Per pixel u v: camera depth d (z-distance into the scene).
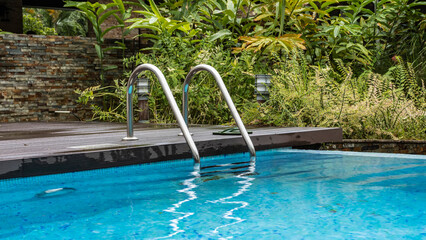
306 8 8.19
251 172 3.13
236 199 2.33
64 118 8.80
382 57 8.17
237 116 3.35
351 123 5.48
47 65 8.67
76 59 8.88
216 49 7.66
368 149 4.95
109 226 1.87
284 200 2.30
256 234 1.73
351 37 8.12
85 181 2.86
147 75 7.43
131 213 2.08
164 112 7.51
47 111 8.70
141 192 2.53
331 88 5.96
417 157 3.69
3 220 1.99
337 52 7.65
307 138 4.44
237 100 7.05
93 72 9.02
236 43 8.16
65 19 21.47
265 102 5.85
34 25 19.16
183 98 3.88
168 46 7.61
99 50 8.68
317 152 4.13
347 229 1.78
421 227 1.80
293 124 5.69
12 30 12.48
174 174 3.07
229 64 7.36
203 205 2.21
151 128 5.27
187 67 7.64
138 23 8.02
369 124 5.54
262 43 7.14
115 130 5.11
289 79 6.12
